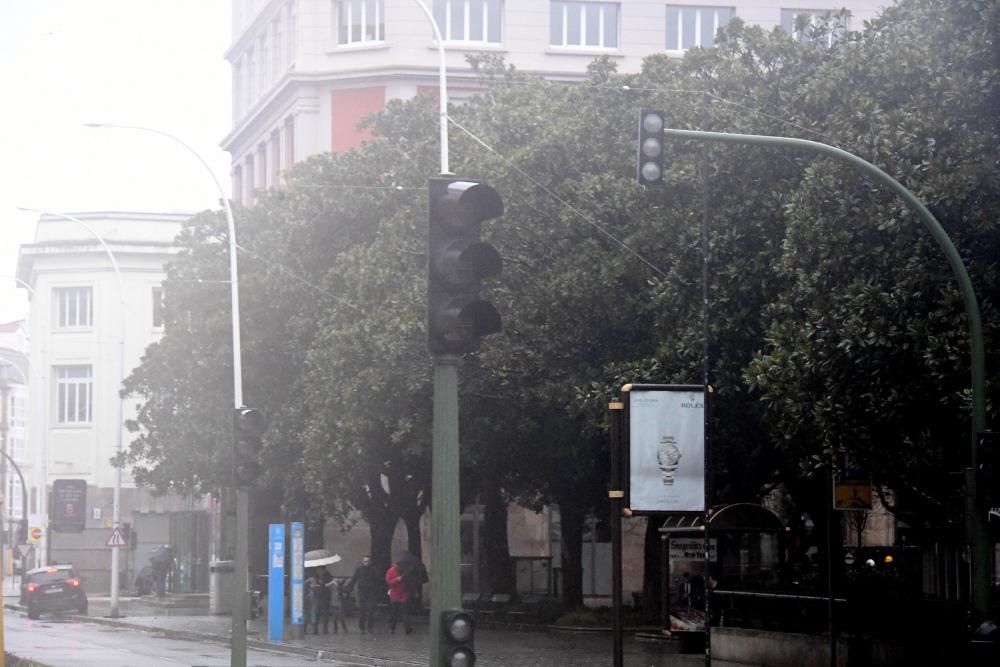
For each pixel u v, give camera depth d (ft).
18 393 388.16
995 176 71.87
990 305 72.08
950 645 71.87
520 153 112.68
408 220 130.52
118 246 258.98
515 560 178.09
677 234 100.63
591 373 108.37
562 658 102.83
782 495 154.51
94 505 254.68
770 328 87.71
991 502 60.39
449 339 38.09
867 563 119.96
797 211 79.00
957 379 71.61
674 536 109.19
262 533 196.34
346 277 135.44
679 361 97.71
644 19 215.92
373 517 162.09
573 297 106.52
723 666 92.84
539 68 213.46
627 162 111.55
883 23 97.35
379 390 124.98
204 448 167.22
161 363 172.14
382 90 212.84
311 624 149.28
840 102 90.17
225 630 142.10
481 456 127.85
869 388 75.51
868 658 77.82
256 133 248.52
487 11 214.07
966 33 76.43
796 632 84.94
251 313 159.12
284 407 157.38
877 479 88.07
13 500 368.27
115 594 169.78
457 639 37.37
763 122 94.32
